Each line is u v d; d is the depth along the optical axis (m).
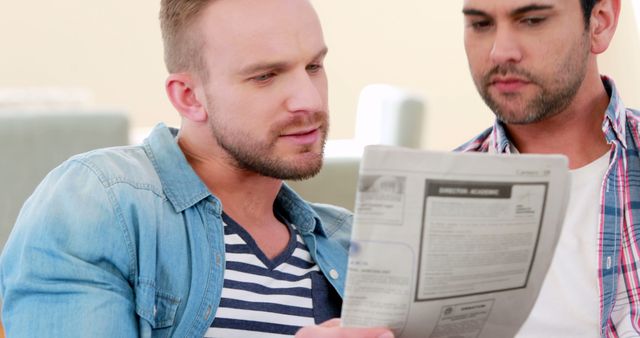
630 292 1.59
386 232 1.09
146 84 5.74
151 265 1.32
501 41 1.52
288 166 1.37
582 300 1.59
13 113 2.69
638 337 1.55
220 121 1.39
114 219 1.31
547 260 1.21
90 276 1.28
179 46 1.42
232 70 1.36
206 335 1.35
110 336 1.25
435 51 6.23
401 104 3.90
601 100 1.65
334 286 1.48
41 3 5.50
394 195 1.08
